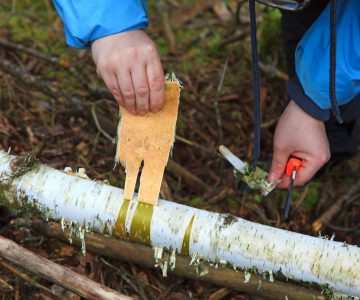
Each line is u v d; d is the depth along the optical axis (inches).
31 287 60.9
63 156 78.2
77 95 90.2
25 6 112.9
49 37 104.1
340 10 57.7
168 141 54.7
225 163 82.1
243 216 73.9
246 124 89.7
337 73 57.7
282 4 52.1
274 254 53.1
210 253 54.5
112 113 86.0
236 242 53.5
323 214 75.4
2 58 86.4
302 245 52.9
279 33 98.1
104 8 51.7
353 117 71.1
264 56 99.9
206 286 64.2
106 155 79.4
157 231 54.6
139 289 63.2
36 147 77.8
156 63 51.3
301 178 61.9
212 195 76.3
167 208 55.0
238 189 77.2
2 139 77.7
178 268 60.8
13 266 61.7
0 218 66.7
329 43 57.9
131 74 50.9
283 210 76.3
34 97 87.2
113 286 63.5
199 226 54.1
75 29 52.1
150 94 51.6
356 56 57.2
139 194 54.9
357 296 52.9
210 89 96.7
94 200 55.2
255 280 59.2
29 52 92.7
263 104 92.7
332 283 52.6
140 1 53.6
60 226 62.5
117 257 62.8
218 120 85.0
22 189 56.6
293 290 58.4
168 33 108.8
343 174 83.4
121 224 55.0
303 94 59.9
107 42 52.1
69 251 64.9
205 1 119.2
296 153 60.9
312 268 52.5
